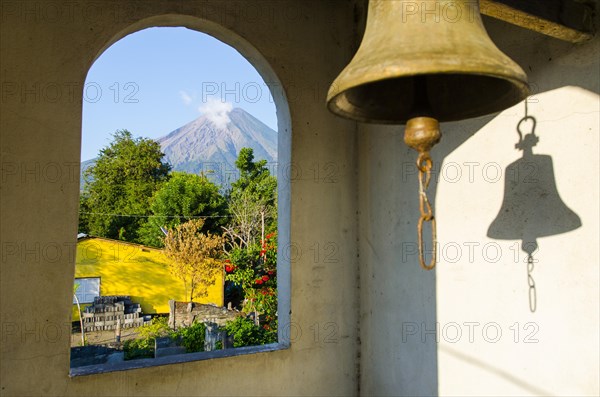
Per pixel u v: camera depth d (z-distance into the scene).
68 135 2.30
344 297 3.04
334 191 3.04
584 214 1.79
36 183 2.22
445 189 2.45
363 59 1.20
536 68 2.00
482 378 2.19
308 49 3.01
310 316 2.89
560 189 1.88
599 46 1.76
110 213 25.42
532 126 2.01
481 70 1.05
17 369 2.13
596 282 1.74
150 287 16.44
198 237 15.67
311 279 2.91
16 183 2.18
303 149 2.94
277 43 2.90
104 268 16.05
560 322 1.86
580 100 1.82
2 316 2.11
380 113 1.58
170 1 2.59
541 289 1.94
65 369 2.23
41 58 2.27
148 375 2.41
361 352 3.06
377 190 2.96
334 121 3.08
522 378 2.01
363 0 3.10
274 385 2.74
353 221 3.11
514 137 2.09
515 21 1.64
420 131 1.28
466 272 2.30
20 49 2.23
